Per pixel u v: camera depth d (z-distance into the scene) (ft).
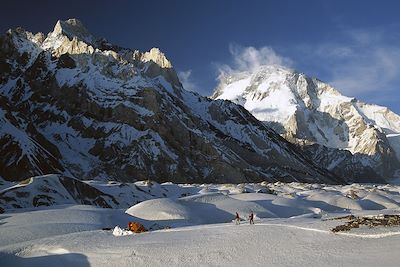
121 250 126.21
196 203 252.83
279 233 135.95
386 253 105.50
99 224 190.39
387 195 409.90
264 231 140.67
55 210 208.85
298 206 279.08
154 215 223.30
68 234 157.89
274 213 254.68
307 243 121.19
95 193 321.11
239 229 148.36
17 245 140.87
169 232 155.22
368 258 103.35
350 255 106.93
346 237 123.75
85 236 151.94
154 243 132.36
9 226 176.96
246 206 255.09
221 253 116.98
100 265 116.88
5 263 126.62
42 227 173.58
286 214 258.16
